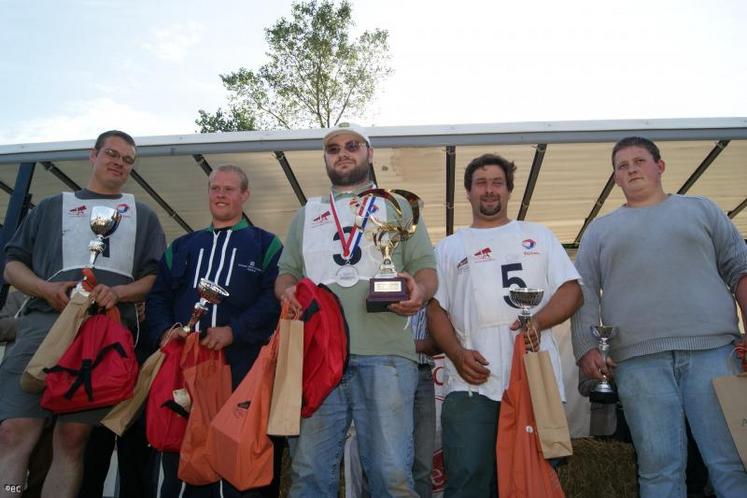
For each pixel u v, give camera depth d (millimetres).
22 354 2781
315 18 14586
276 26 14617
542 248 2770
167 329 2740
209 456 2152
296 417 2023
